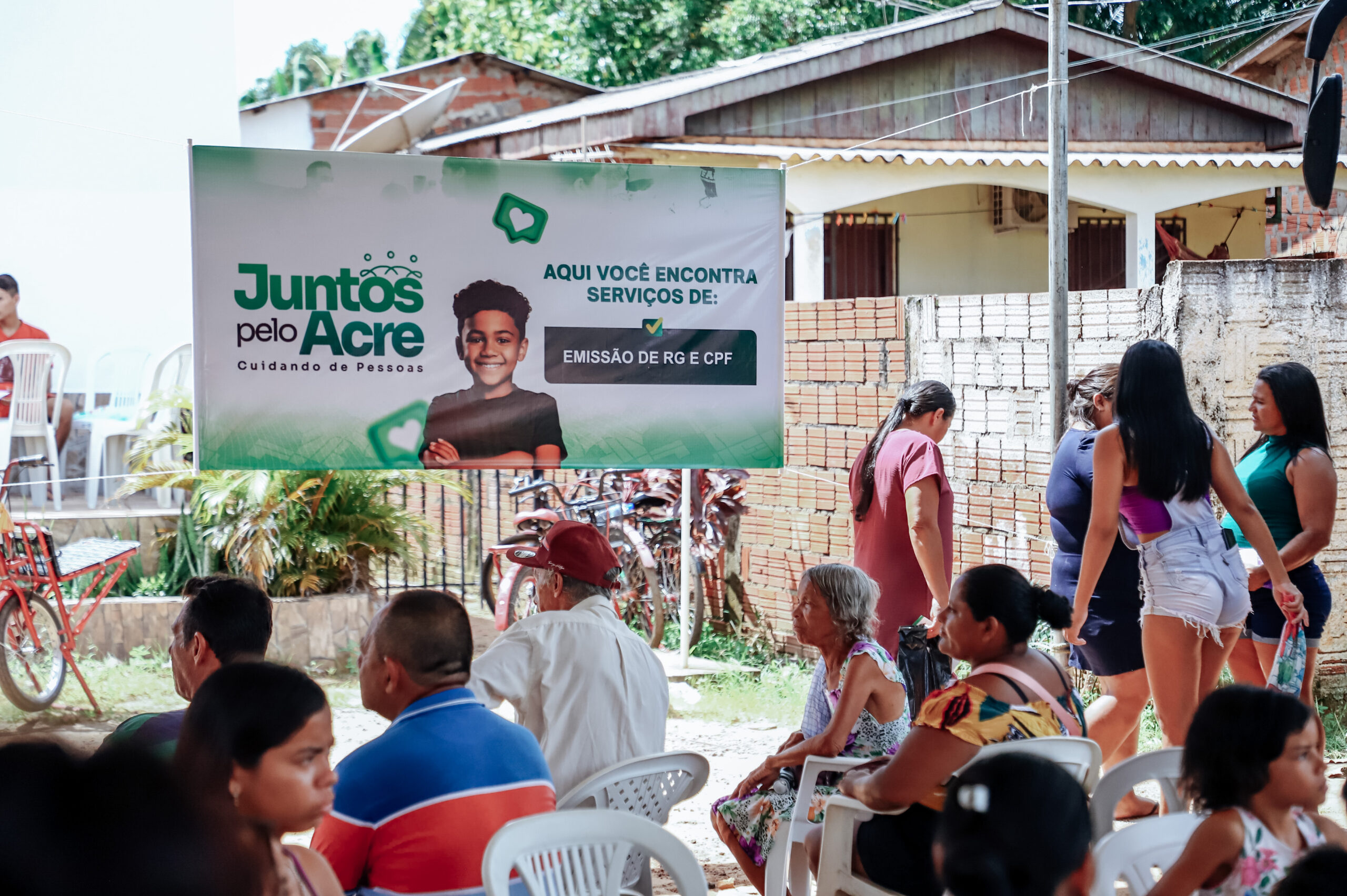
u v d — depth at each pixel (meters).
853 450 8.20
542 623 3.57
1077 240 14.84
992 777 2.04
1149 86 13.59
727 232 5.52
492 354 5.34
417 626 2.94
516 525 9.73
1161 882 2.76
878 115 12.88
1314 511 4.89
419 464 5.29
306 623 8.05
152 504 9.24
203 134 9.32
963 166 12.03
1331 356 6.74
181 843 1.28
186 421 9.18
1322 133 6.18
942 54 13.06
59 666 6.87
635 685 3.59
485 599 9.77
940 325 7.84
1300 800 2.69
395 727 2.89
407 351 5.26
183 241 9.53
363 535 8.40
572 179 5.36
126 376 9.51
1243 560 5.07
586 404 5.44
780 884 3.84
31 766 1.29
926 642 4.84
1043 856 1.96
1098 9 23.05
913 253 14.40
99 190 9.28
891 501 5.36
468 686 3.41
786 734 6.90
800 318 8.59
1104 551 4.60
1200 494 4.50
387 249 5.21
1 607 6.61
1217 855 2.69
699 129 12.22
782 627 8.59
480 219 5.29
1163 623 4.54
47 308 9.32
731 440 5.58
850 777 3.37
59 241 9.29
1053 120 6.91
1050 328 7.05
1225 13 23.27
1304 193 15.13
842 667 3.92
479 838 2.79
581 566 3.73
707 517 8.80
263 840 2.00
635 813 3.47
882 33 13.09
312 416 5.19
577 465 5.45
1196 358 6.66
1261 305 6.70
